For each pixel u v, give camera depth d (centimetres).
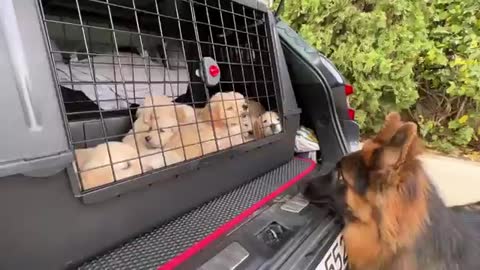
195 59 110
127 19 100
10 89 39
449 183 162
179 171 62
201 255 52
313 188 78
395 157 68
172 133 81
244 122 93
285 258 54
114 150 63
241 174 79
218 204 70
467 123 195
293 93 99
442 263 72
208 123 88
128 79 102
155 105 82
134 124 84
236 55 102
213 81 84
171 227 60
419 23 192
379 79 192
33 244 41
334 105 103
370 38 193
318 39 201
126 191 53
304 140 105
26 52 41
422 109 206
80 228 47
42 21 43
